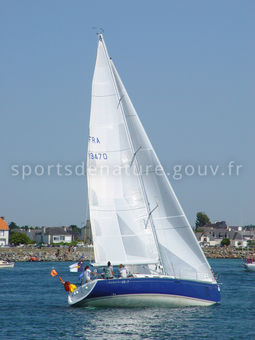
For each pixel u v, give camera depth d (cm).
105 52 6525
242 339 5228
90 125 6538
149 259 6475
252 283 11250
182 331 5491
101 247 6506
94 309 6419
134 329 5547
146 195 6606
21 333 5497
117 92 6519
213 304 6675
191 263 6512
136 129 6638
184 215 6538
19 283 11406
